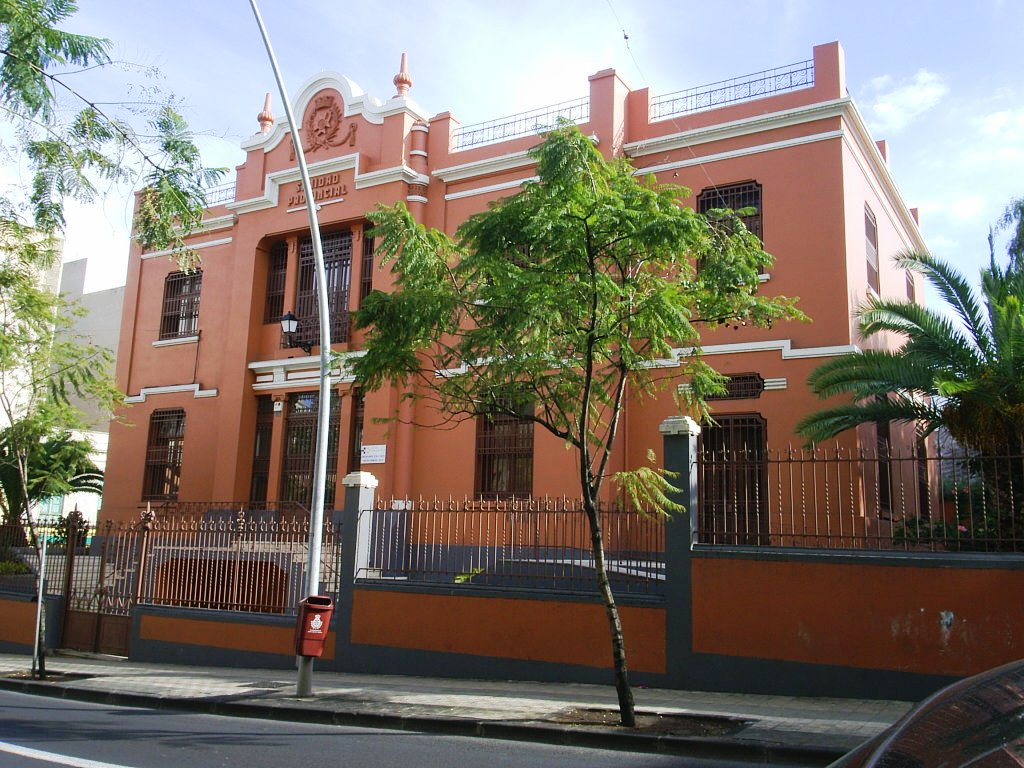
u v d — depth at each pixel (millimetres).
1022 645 8391
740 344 15312
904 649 8906
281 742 7988
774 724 7953
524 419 9406
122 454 22203
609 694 9789
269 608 13688
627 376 10258
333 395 19516
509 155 17844
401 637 11766
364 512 12609
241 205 21016
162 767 6832
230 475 19984
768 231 15555
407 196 18797
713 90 16594
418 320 8773
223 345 21172
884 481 16062
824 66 15562
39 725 8852
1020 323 11164
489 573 11469
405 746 7809
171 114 9617
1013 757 2201
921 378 12234
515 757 7324
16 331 12836
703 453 10672
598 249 8523
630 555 10719
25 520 17344
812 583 9422
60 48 9266
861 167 16484
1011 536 9289
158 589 14484
